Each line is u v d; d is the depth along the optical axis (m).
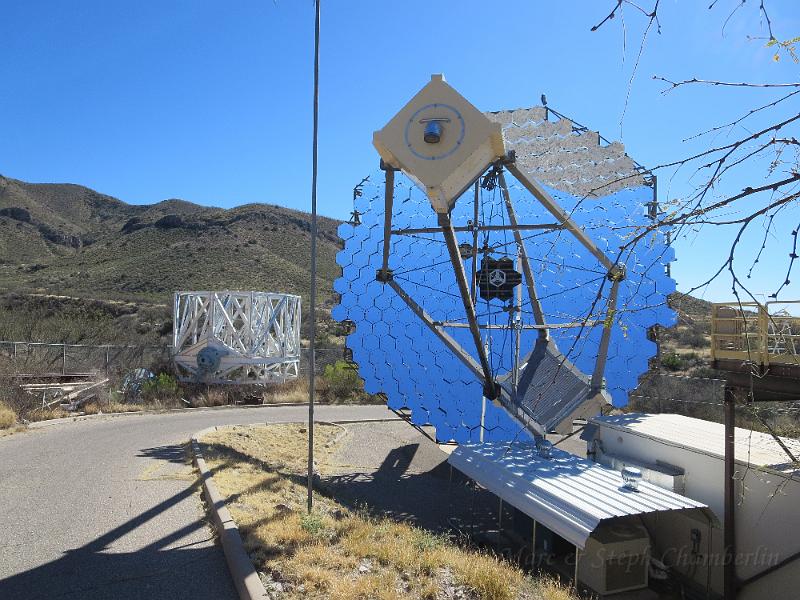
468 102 5.58
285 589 6.12
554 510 9.16
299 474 14.16
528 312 12.88
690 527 10.36
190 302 30.09
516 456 11.70
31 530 7.90
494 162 6.94
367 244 12.78
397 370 12.51
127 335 39.22
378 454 17.59
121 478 10.87
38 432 15.84
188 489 10.17
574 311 12.73
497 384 10.46
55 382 21.33
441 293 12.95
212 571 6.70
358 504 12.68
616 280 9.80
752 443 10.65
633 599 9.36
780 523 8.96
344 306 12.55
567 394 11.90
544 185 10.84
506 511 12.91
